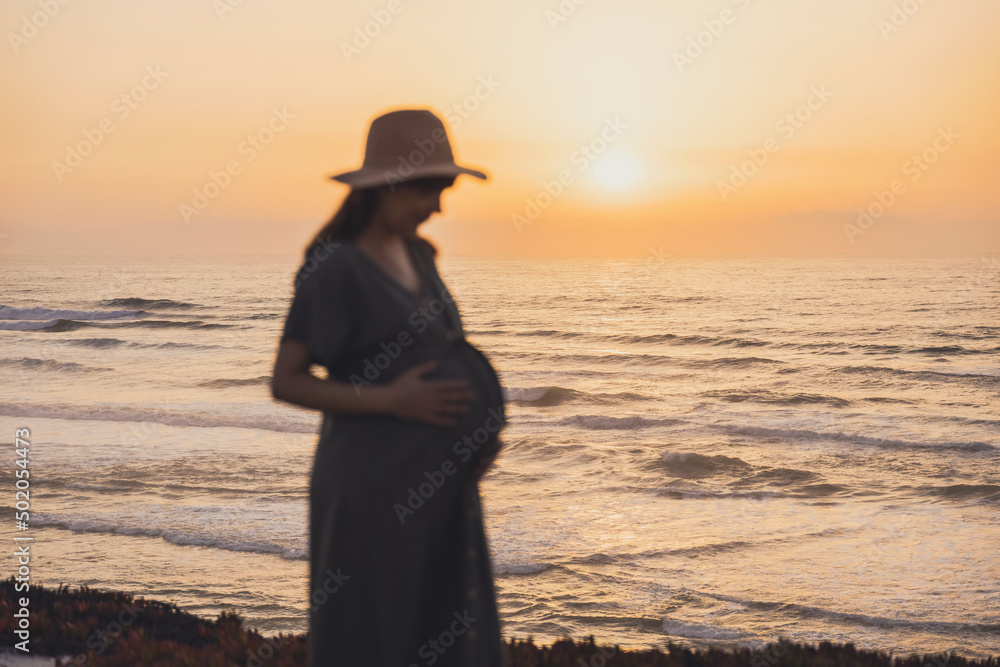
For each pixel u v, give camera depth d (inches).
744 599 359.9
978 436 812.6
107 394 1091.9
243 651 163.5
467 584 75.9
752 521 492.7
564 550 428.5
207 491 539.2
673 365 1462.8
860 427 870.4
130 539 432.1
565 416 942.4
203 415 873.5
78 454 655.1
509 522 484.7
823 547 435.5
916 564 405.4
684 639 319.0
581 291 4082.2
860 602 354.3
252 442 722.2
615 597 362.9
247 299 3284.9
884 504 540.7
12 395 1077.8
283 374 70.8
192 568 387.2
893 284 4333.2
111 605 217.3
